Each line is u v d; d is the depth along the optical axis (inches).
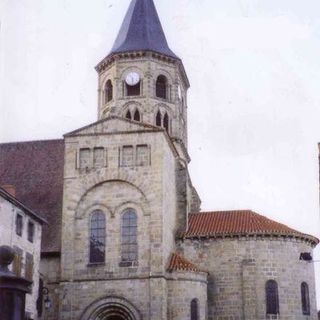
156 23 2642.7
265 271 2085.4
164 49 2536.9
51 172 2395.4
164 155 2095.2
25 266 1809.8
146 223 2012.8
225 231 2149.4
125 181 2065.7
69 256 2020.2
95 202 2069.4
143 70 2455.7
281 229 2138.3
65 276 2000.5
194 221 2306.8
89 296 1971.0
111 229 2033.7
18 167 2439.7
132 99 2429.9
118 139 2108.8
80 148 2121.1
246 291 2060.8
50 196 2285.9
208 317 2071.9
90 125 2135.8
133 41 2536.9
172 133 2450.8
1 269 618.2
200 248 2161.7
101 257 2014.0
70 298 1975.9
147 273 1958.7
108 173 2080.5
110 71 2507.4
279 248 2114.9
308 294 2113.7
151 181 2048.5
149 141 2090.3
